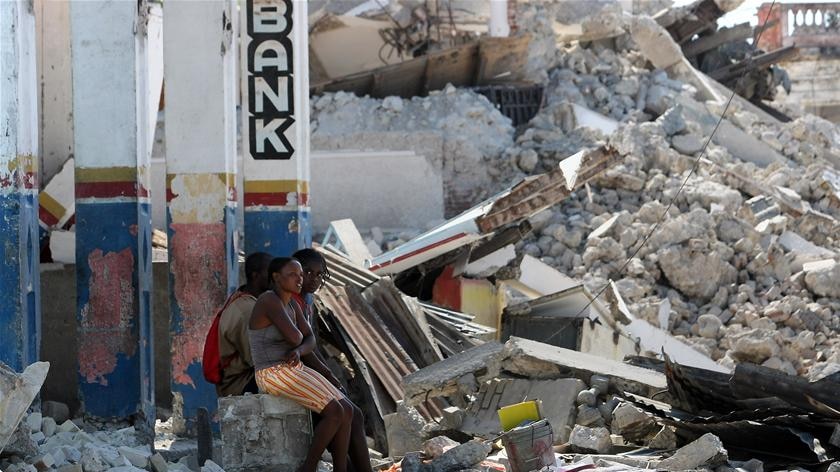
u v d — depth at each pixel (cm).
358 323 2561
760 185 4869
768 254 4394
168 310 2469
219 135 2272
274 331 1712
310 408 1697
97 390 2123
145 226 2178
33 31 1952
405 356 2522
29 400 1489
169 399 2470
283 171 2486
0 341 1880
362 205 4978
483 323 3416
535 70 5631
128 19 2134
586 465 1728
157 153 4453
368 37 5719
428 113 5169
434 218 4981
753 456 1844
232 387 1886
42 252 2567
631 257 4184
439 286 3403
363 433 1755
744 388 1902
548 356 2100
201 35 2275
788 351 3959
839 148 5850
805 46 9019
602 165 3097
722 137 5466
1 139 1873
